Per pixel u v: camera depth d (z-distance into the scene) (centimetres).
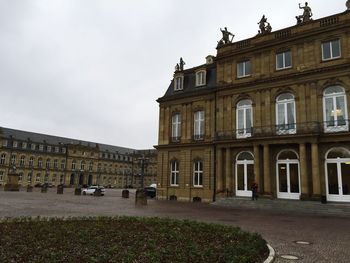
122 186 11606
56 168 9744
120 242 873
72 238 913
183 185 3331
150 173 11506
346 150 2402
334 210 2091
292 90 2720
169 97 3638
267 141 2684
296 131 2605
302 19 2827
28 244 828
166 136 3606
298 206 2269
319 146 2509
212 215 1906
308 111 2605
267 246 922
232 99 3106
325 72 2562
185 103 3497
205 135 3247
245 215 1958
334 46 2591
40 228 1062
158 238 940
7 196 3362
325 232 1319
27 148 9156
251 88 2972
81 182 10350
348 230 1381
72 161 10169
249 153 2906
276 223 1588
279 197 2658
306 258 862
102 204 2627
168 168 3519
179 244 859
